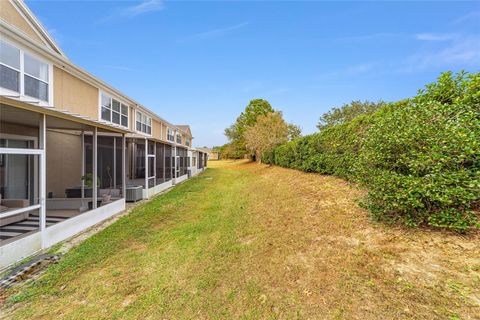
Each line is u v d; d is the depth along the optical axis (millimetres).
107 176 10656
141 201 9773
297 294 2828
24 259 4176
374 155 3855
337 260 3354
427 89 4250
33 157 6617
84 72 7734
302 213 5785
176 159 15688
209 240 4934
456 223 2975
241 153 36250
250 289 3045
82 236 5555
